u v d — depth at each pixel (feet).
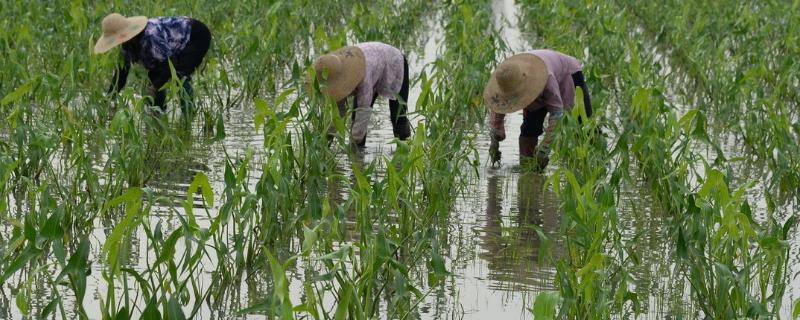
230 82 81.30
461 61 80.48
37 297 38.68
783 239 41.60
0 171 49.01
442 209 49.16
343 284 35.86
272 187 44.19
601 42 93.30
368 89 61.98
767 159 64.95
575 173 53.57
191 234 35.22
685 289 42.32
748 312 35.91
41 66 80.18
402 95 65.72
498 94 59.88
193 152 62.39
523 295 40.93
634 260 44.14
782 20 109.70
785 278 42.91
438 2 149.18
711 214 41.04
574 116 53.78
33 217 42.63
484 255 45.85
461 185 54.13
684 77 97.09
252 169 59.00
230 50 86.84
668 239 48.60
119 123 52.80
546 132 59.82
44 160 52.90
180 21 67.87
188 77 69.26
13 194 52.11
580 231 41.09
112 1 104.01
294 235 47.03
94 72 73.51
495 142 61.67
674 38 105.91
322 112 59.88
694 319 39.09
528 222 51.13
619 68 87.61
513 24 131.03
